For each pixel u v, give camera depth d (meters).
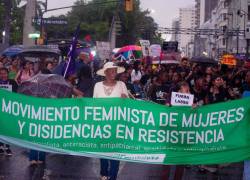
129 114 5.35
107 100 5.35
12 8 48.47
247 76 10.52
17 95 5.36
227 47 68.38
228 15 79.62
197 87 8.41
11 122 5.37
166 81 9.95
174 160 5.32
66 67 10.20
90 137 5.38
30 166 7.29
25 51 17.97
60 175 6.85
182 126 5.31
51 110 5.37
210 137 5.29
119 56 23.77
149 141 5.35
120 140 5.37
